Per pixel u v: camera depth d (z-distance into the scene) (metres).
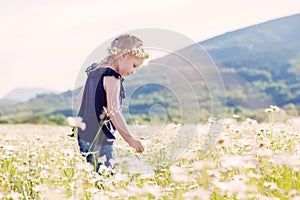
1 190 5.37
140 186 5.16
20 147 8.13
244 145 6.22
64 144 8.33
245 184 3.86
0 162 6.58
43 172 5.52
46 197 4.75
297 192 4.21
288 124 7.72
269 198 4.00
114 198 4.53
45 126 24.23
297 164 4.84
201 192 3.91
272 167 5.11
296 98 56.62
